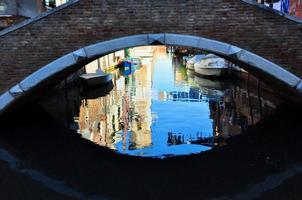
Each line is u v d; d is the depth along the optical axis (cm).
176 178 762
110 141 1026
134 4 865
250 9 862
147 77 2452
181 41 870
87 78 1823
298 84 871
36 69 893
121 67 2739
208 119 1258
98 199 672
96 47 877
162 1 865
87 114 1348
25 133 1053
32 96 1170
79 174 784
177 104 1521
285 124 1127
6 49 890
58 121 1218
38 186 724
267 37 869
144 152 927
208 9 863
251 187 711
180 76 2483
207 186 723
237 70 1997
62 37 882
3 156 881
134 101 1611
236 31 868
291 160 839
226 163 838
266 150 912
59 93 1642
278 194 678
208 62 2183
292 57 872
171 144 994
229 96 1666
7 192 694
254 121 1193
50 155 897
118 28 874
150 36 867
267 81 1184
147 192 701
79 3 870
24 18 1132
